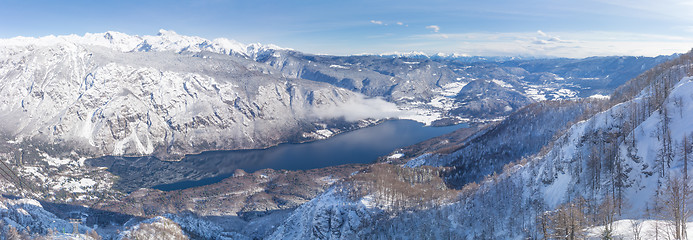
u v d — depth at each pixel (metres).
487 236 190.75
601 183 173.75
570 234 102.69
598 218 140.50
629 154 172.12
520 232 173.50
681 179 141.88
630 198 157.12
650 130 173.50
